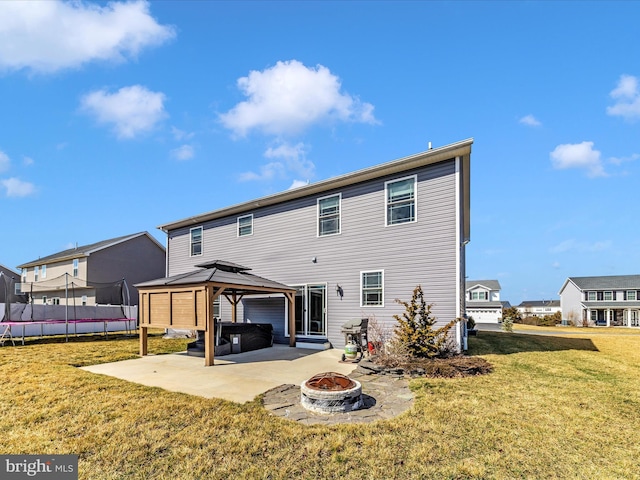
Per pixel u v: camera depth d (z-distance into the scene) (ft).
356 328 32.35
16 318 52.54
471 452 12.67
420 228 33.47
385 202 35.88
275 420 15.51
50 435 13.99
